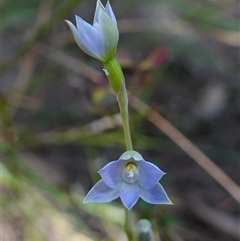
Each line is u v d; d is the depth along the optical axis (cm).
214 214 37
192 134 43
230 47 51
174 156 41
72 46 46
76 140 39
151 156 41
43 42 44
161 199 22
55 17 37
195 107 45
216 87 47
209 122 44
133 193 23
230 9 55
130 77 36
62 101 44
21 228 35
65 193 37
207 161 36
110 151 41
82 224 35
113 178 23
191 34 47
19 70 47
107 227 36
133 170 22
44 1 43
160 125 36
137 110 36
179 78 48
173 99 46
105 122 38
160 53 34
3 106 37
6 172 36
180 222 35
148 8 53
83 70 41
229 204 38
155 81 43
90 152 41
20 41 49
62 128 41
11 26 48
